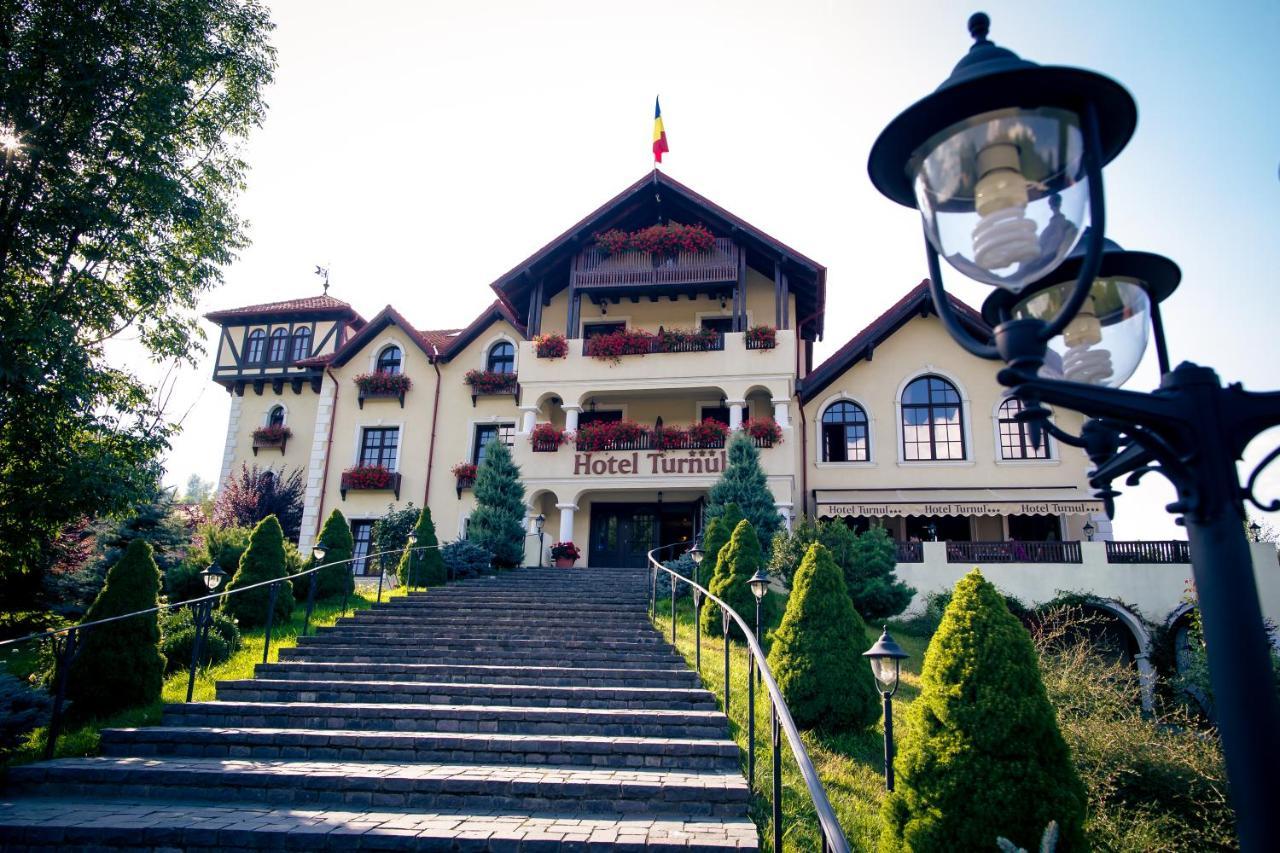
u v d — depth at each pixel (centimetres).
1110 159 283
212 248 1605
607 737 858
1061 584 2011
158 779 750
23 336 1257
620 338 2552
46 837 632
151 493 1577
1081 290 240
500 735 866
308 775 736
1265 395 259
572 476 2458
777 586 1980
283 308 3366
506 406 2925
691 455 2417
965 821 583
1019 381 249
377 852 618
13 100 1319
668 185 2641
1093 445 327
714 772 791
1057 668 1082
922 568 2062
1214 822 872
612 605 1633
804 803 742
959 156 268
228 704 948
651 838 620
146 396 1547
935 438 2564
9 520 1409
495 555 2262
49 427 1366
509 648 1270
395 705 971
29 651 1533
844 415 2639
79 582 2012
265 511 2986
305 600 1920
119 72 1413
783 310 2523
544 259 2678
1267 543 1930
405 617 1472
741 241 2598
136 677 1030
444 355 2989
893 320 2586
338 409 3039
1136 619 1958
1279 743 231
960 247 270
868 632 1858
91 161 1434
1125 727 951
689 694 991
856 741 988
